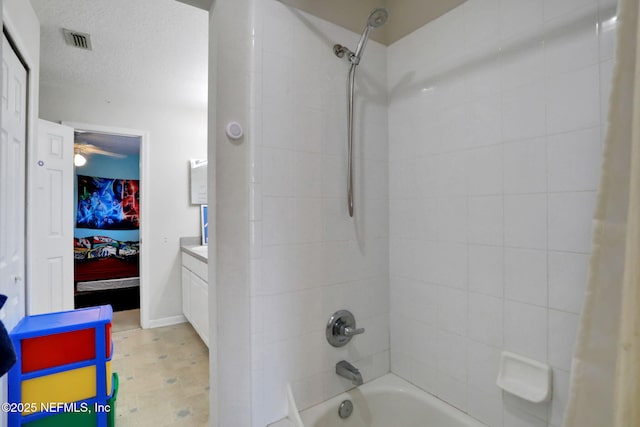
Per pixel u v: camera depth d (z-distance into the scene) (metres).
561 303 1.04
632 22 0.45
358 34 1.56
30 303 1.79
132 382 2.23
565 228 1.03
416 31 1.53
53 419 1.46
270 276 1.29
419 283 1.52
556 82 1.05
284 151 1.33
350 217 1.53
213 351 1.23
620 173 0.45
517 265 1.15
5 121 1.44
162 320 3.33
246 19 1.26
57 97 2.87
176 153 3.41
